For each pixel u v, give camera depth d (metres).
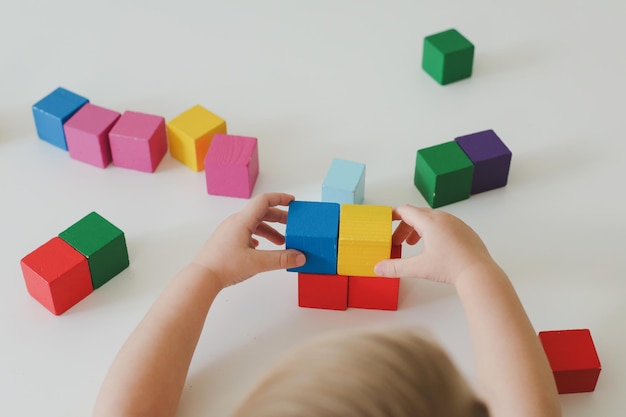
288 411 1.31
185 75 1.97
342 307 1.54
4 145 1.83
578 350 1.42
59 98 1.81
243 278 1.46
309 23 2.08
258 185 1.74
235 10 2.11
